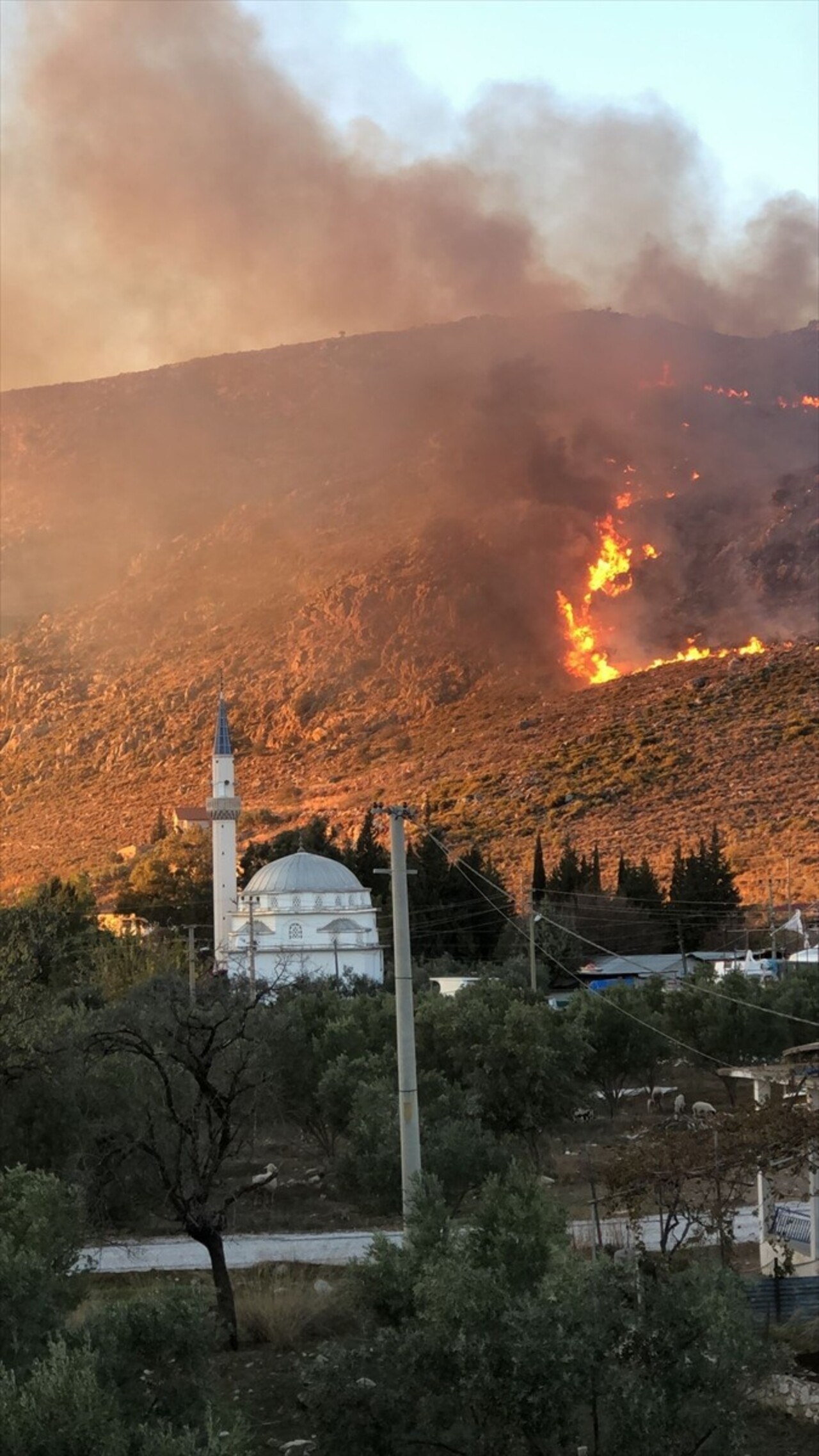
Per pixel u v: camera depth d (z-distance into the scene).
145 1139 35.09
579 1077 61.97
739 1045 66.50
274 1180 49.75
